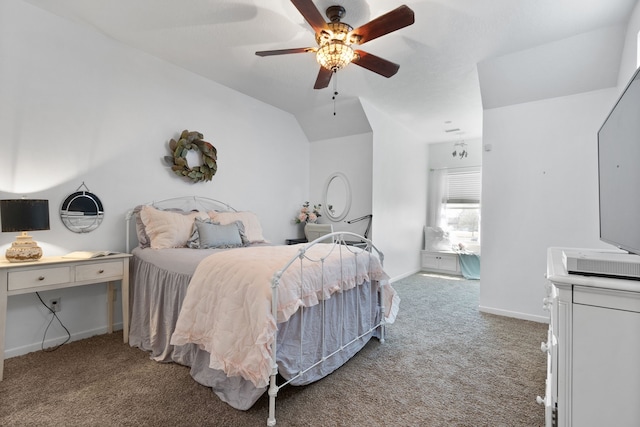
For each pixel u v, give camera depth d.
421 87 3.55
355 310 2.31
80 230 2.56
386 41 2.61
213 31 2.57
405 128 5.17
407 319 3.17
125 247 2.83
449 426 1.55
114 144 2.76
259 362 1.45
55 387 1.84
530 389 1.89
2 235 2.19
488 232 3.40
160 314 2.23
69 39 2.48
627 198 1.10
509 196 3.29
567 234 3.02
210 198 3.54
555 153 3.06
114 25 2.52
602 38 2.50
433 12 2.23
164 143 3.13
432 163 6.15
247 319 1.56
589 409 0.89
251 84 3.60
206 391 1.81
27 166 2.29
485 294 3.41
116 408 1.64
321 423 1.56
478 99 3.89
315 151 4.93
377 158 4.43
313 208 4.91
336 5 2.14
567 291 0.92
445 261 5.58
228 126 3.72
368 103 4.09
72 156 2.52
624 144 1.15
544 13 2.24
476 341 2.62
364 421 1.58
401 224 5.12
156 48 2.86
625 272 0.87
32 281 2.03
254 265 1.70
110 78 2.73
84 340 2.53
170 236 2.70
